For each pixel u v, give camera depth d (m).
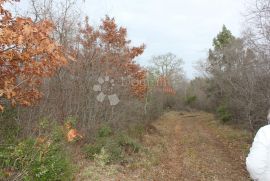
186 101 58.41
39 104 9.75
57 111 10.74
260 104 16.27
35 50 5.86
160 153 15.05
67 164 8.10
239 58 23.33
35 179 6.88
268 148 3.37
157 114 31.84
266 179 3.33
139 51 20.39
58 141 8.66
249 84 17.23
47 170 6.86
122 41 18.48
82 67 12.73
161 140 19.02
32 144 7.43
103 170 10.22
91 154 11.27
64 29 12.31
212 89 38.84
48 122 8.86
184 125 32.25
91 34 14.74
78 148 11.52
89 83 13.12
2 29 5.59
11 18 5.95
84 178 8.99
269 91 15.26
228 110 30.34
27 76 7.16
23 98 7.83
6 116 8.89
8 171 6.80
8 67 6.54
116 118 15.37
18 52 6.02
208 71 39.78
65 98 11.59
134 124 18.88
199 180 11.18
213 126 30.38
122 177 10.09
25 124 9.01
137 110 20.00
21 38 5.50
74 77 12.41
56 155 7.89
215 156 15.73
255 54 16.39
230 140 20.95
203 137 23.02
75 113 12.30
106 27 17.55
